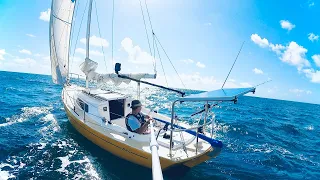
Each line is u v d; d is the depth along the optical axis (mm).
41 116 13039
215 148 5145
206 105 5613
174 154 5527
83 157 7254
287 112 38188
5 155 7191
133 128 6539
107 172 6336
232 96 3533
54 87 38562
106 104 7531
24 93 24953
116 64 7359
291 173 7469
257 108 38438
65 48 12031
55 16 11266
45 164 6727
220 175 6789
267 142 11453
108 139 6590
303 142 12617
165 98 35375
